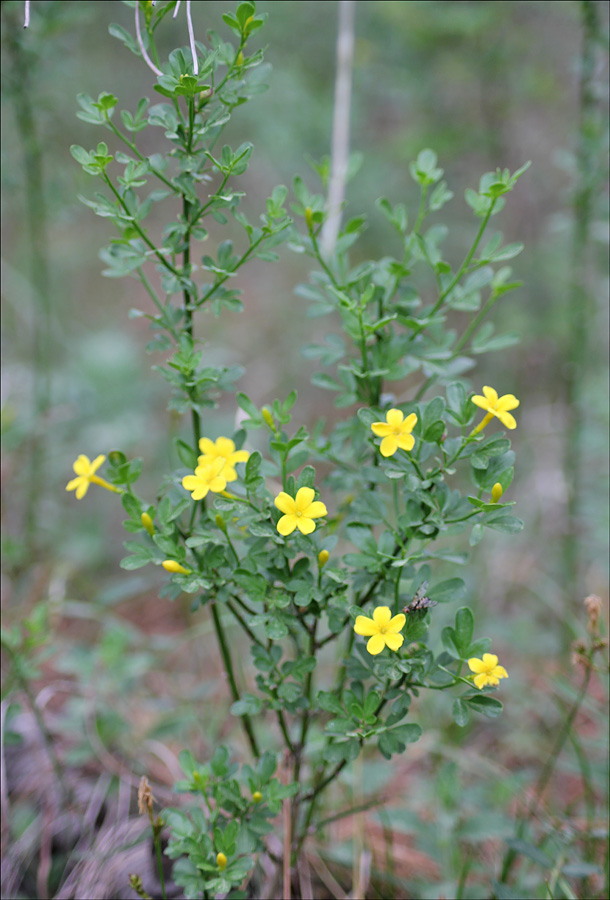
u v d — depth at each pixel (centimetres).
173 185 161
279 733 256
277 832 208
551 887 196
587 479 362
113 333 450
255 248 172
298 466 162
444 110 443
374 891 212
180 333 171
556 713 291
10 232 473
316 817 227
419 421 149
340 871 217
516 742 279
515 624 325
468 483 376
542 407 432
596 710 263
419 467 149
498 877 216
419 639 146
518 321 398
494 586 351
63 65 314
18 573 319
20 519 358
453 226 446
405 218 187
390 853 231
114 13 454
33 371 374
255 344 510
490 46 397
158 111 158
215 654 325
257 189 534
